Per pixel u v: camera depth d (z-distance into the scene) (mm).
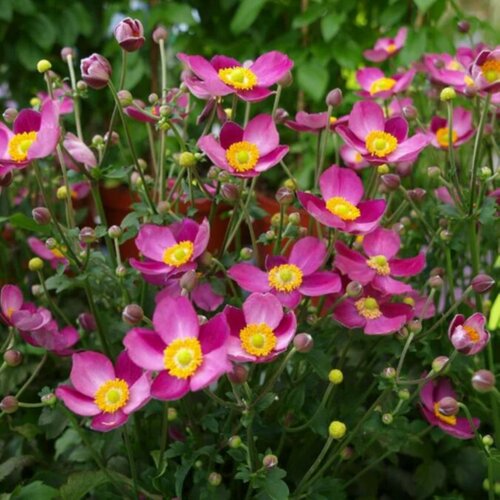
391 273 704
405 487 783
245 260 725
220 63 710
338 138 969
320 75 1045
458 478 784
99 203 736
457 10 1027
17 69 1158
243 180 713
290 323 644
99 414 654
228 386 720
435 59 825
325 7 1063
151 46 1113
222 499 684
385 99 835
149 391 630
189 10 1068
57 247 700
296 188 734
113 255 746
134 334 638
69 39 1113
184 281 648
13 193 941
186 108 768
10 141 691
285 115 739
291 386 712
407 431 729
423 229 810
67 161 763
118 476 712
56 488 750
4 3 1027
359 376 789
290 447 755
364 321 687
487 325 792
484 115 704
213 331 636
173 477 702
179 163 725
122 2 1134
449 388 740
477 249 744
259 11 1117
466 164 855
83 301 934
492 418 763
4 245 883
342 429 653
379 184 783
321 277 676
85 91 749
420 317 693
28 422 800
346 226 678
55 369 853
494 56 689
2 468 742
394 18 1052
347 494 771
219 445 694
